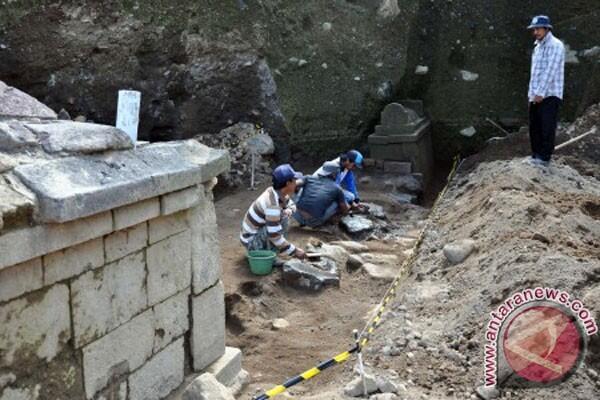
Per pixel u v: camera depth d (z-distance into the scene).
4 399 2.13
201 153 3.21
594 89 9.16
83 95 8.64
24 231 2.09
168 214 2.85
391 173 9.16
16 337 2.16
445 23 10.17
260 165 9.16
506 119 9.98
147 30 8.66
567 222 4.82
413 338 3.60
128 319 2.69
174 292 2.99
